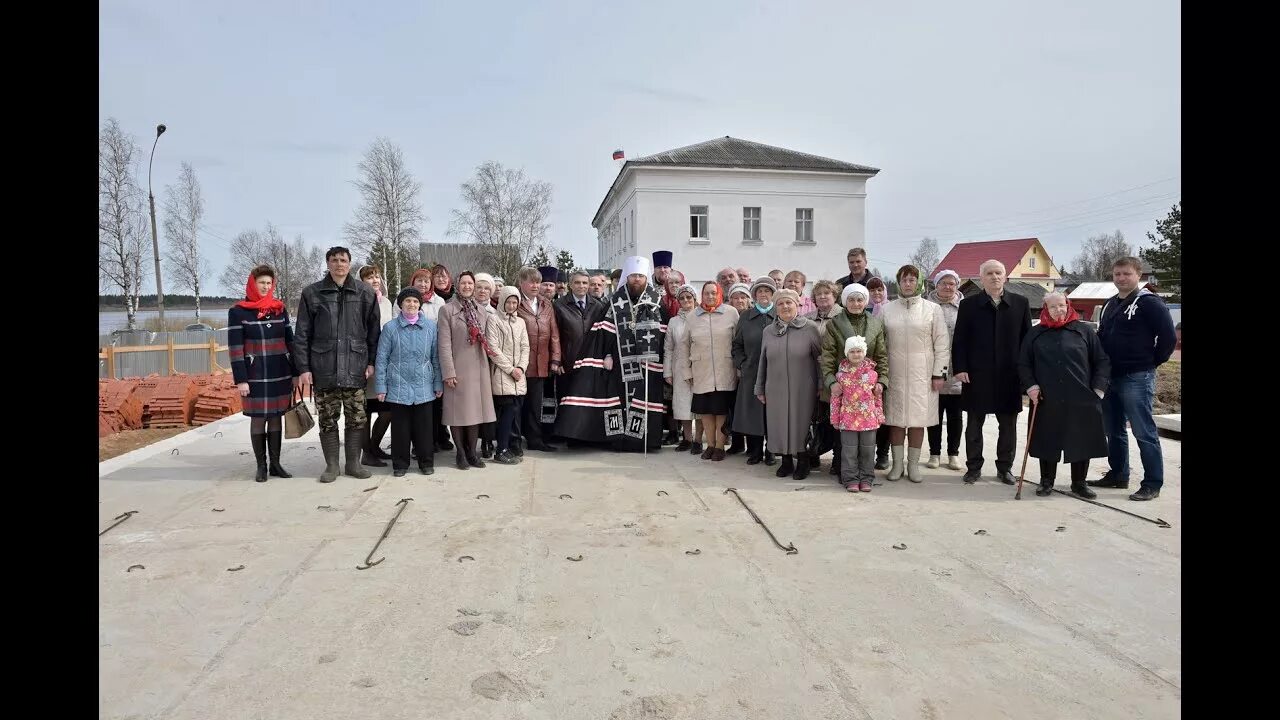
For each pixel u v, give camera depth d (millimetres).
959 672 3484
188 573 4750
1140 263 6387
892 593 4387
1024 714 3135
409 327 7340
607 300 8906
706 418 8180
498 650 3709
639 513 6055
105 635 3891
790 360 7145
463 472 7594
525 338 8031
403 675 3475
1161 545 5223
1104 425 6402
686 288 8594
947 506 6246
